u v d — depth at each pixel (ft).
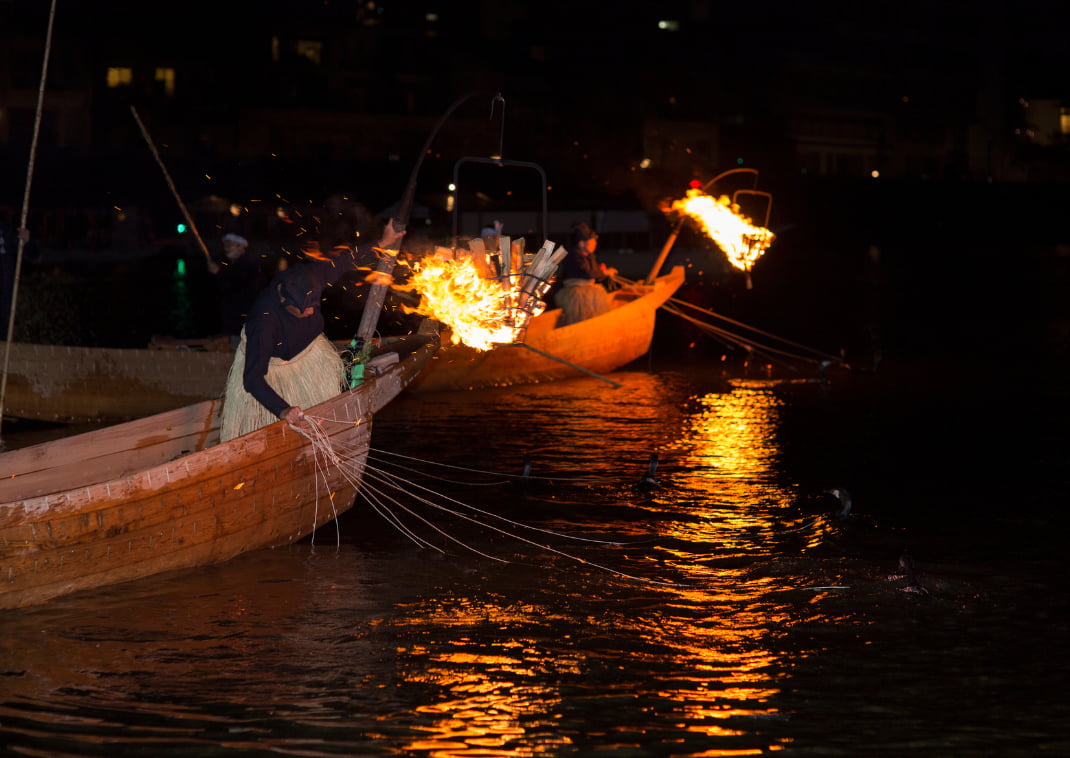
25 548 20.48
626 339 52.60
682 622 20.43
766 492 29.68
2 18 159.02
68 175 151.53
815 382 49.14
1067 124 265.34
